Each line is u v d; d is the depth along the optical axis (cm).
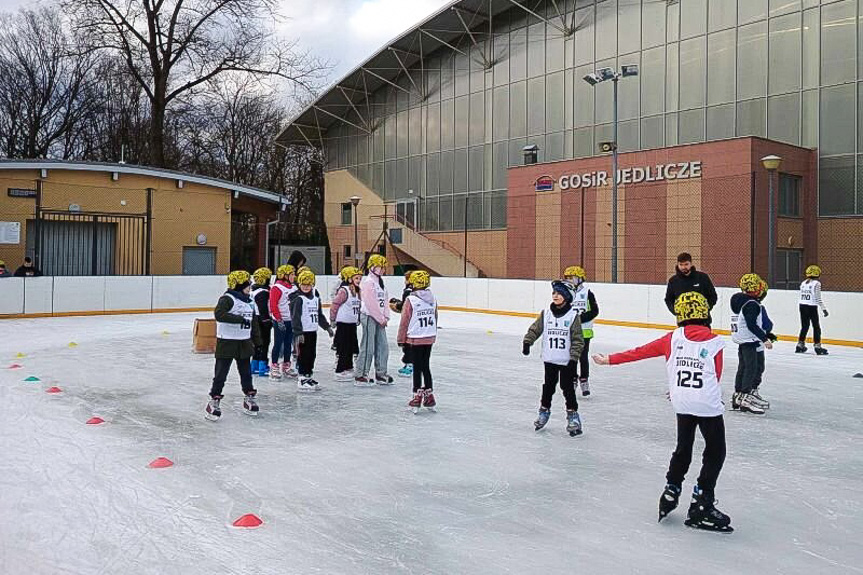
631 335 1845
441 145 4028
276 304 1089
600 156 2928
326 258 4288
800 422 857
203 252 2831
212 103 4153
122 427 782
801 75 2667
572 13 3384
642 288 2042
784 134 2711
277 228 3275
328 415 856
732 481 620
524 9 3509
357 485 591
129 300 2252
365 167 4541
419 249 4022
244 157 5344
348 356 1093
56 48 4212
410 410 887
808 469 659
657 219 2727
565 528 500
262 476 610
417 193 4172
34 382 1059
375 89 4428
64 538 468
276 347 1100
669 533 493
